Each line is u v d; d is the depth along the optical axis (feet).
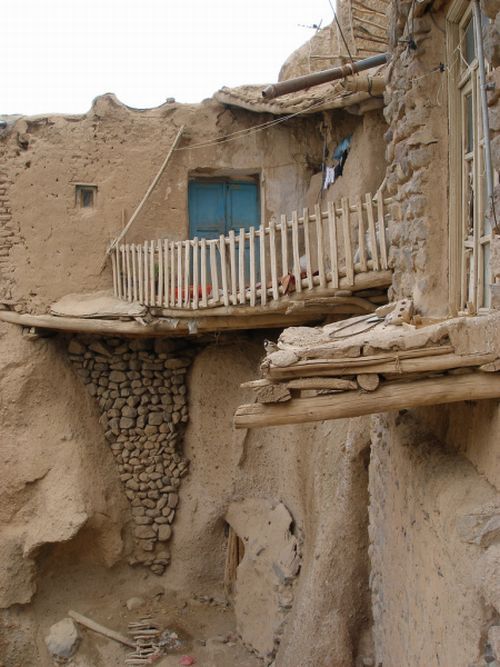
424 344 13.08
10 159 37.06
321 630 26.22
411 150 18.48
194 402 39.06
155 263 34.60
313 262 32.22
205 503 38.34
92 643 35.45
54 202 37.11
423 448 16.08
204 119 37.81
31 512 36.27
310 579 27.94
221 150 37.86
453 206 17.46
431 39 17.61
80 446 37.06
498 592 10.98
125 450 38.86
